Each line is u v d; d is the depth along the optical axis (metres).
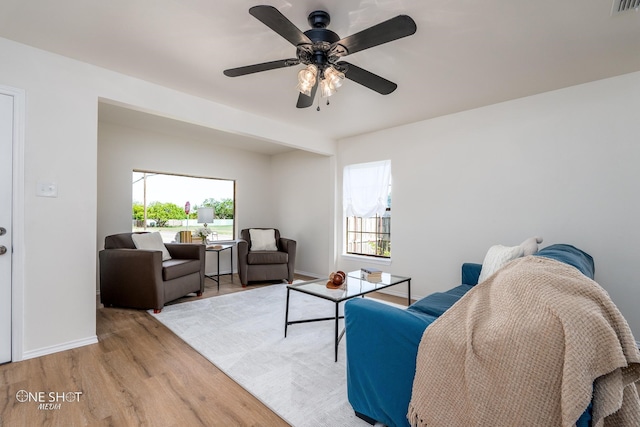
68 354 2.21
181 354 2.24
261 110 3.42
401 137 3.96
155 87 2.75
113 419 1.52
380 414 1.40
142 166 4.34
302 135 4.17
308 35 1.73
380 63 2.33
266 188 5.92
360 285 2.69
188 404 1.65
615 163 2.54
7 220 2.06
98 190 3.95
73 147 2.31
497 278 1.29
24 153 2.10
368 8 1.70
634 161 2.46
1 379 1.87
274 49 2.16
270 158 5.96
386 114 3.52
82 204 2.35
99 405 1.63
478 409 1.06
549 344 0.97
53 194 2.22
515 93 2.91
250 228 5.28
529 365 0.99
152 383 1.85
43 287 2.18
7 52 2.05
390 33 1.51
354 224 4.68
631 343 0.94
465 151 3.39
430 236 3.66
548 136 2.86
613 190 2.54
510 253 2.20
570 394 0.89
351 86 2.76
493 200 3.18
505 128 3.11
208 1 1.66
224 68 2.45
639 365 0.94
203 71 2.50
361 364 1.48
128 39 2.05
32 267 2.14
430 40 2.02
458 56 2.23
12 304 2.07
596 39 2.00
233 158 5.42
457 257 3.44
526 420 0.98
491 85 2.73
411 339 1.30
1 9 1.73
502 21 1.81
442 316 1.27
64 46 2.14
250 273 4.45
